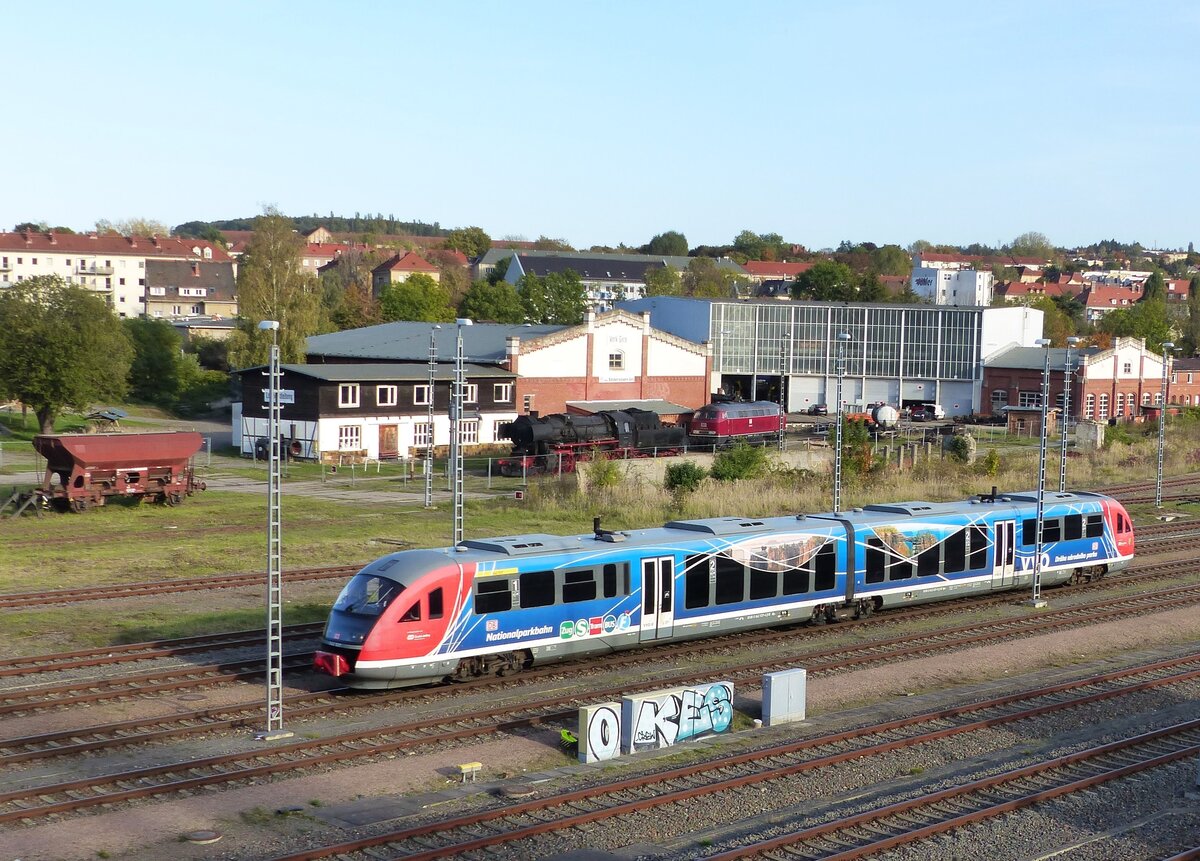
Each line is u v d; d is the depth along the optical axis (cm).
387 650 2484
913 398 11056
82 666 2728
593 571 2806
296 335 9944
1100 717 2533
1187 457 8356
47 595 3484
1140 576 4297
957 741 2319
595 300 17838
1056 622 3500
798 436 9169
